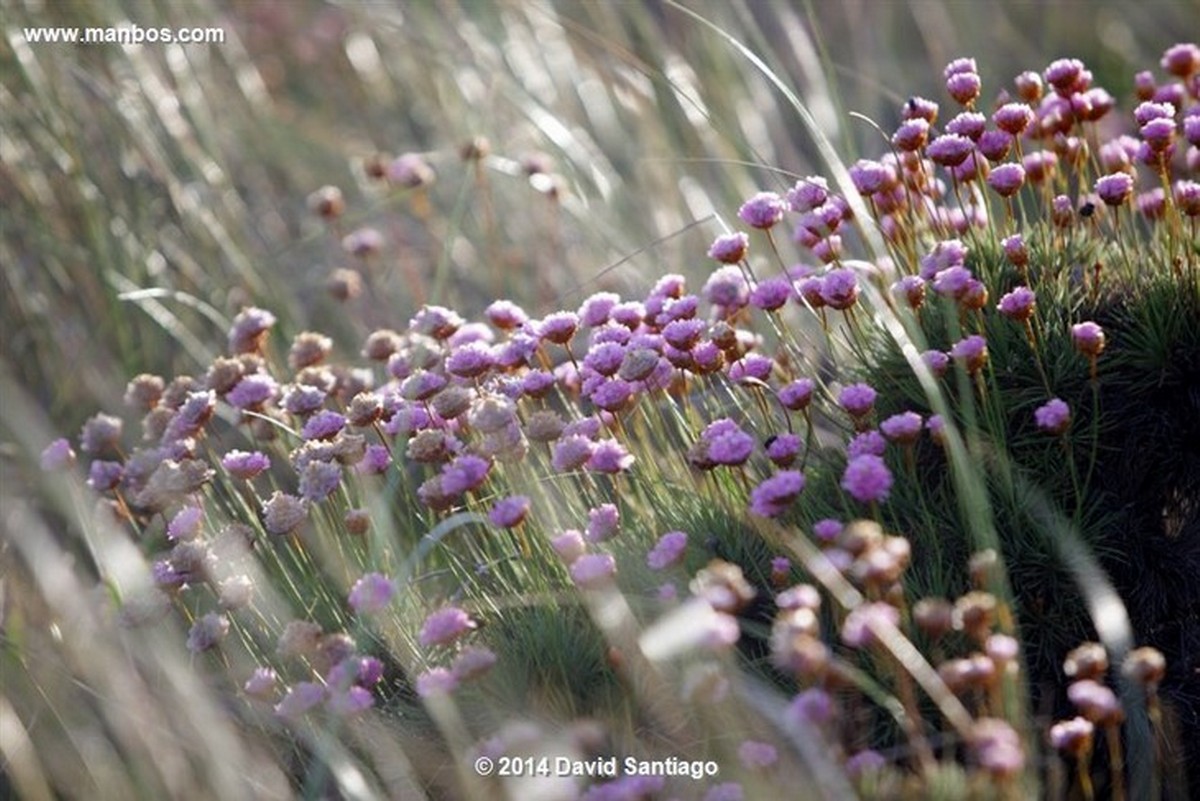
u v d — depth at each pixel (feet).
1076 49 29.01
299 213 24.58
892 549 11.27
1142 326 13.98
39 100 21.16
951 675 11.18
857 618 11.14
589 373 14.26
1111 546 13.44
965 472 12.37
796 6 27.94
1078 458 13.79
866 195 14.96
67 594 15.35
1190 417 13.84
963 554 13.32
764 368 14.12
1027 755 11.53
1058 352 14.02
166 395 15.83
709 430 13.21
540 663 13.16
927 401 14.07
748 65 24.47
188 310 21.18
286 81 27.68
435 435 13.75
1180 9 28.12
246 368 16.17
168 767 13.50
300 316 21.59
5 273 20.68
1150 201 15.43
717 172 23.20
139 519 16.75
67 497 16.40
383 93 26.84
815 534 13.10
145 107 22.17
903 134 14.60
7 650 15.17
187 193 21.90
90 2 22.24
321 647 12.95
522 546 13.97
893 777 11.50
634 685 12.55
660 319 14.48
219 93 24.52
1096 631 13.08
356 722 13.00
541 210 23.48
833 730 11.77
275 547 16.05
